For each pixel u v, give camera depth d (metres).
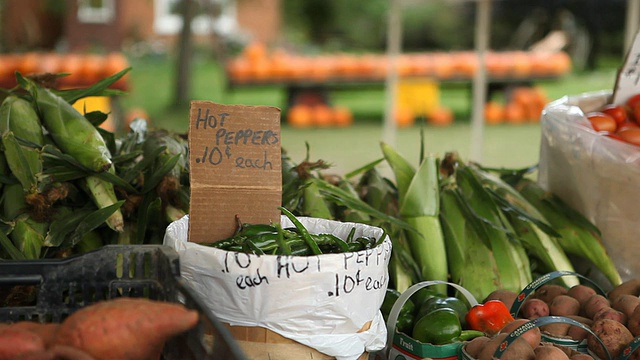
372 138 10.82
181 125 11.62
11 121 2.05
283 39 22.62
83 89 2.27
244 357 1.03
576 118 2.46
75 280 1.42
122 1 20.58
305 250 1.58
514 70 11.90
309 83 11.28
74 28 19.16
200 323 1.20
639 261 2.38
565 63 12.06
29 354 1.13
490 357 1.64
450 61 11.73
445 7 21.98
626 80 2.66
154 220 2.11
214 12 16.38
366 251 1.49
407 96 11.77
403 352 1.82
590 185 2.42
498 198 2.43
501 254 2.31
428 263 2.27
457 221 2.38
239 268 1.43
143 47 21.33
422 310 1.92
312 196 2.24
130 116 9.19
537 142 10.58
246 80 11.16
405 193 2.46
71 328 1.17
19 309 1.40
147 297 1.46
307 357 1.46
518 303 1.93
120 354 1.16
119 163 2.19
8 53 15.42
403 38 22.23
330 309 1.46
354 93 16.75
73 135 2.03
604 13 19.27
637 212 2.32
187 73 13.65
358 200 2.27
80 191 2.09
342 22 23.09
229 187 1.68
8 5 18.81
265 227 1.64
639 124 2.57
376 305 1.55
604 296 2.06
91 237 2.04
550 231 2.37
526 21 19.77
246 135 1.69
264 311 1.44
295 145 10.11
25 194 1.95
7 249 1.88
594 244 2.42
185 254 1.48
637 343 1.70
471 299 1.94
